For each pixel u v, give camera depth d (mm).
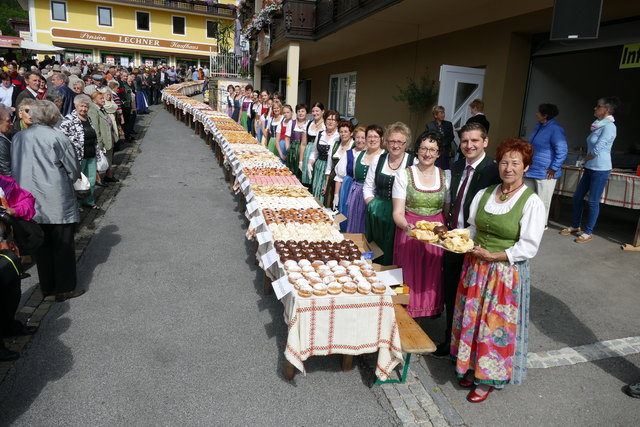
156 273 4707
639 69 9859
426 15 8906
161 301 4121
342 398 2941
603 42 6836
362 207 4496
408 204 3453
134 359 3244
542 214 2658
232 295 4297
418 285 3445
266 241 3861
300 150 6961
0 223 3143
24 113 4230
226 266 4969
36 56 29719
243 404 2840
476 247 2783
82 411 2721
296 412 2793
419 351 2863
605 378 3248
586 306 4266
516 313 2760
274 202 4906
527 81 8109
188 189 8219
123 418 2676
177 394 2902
